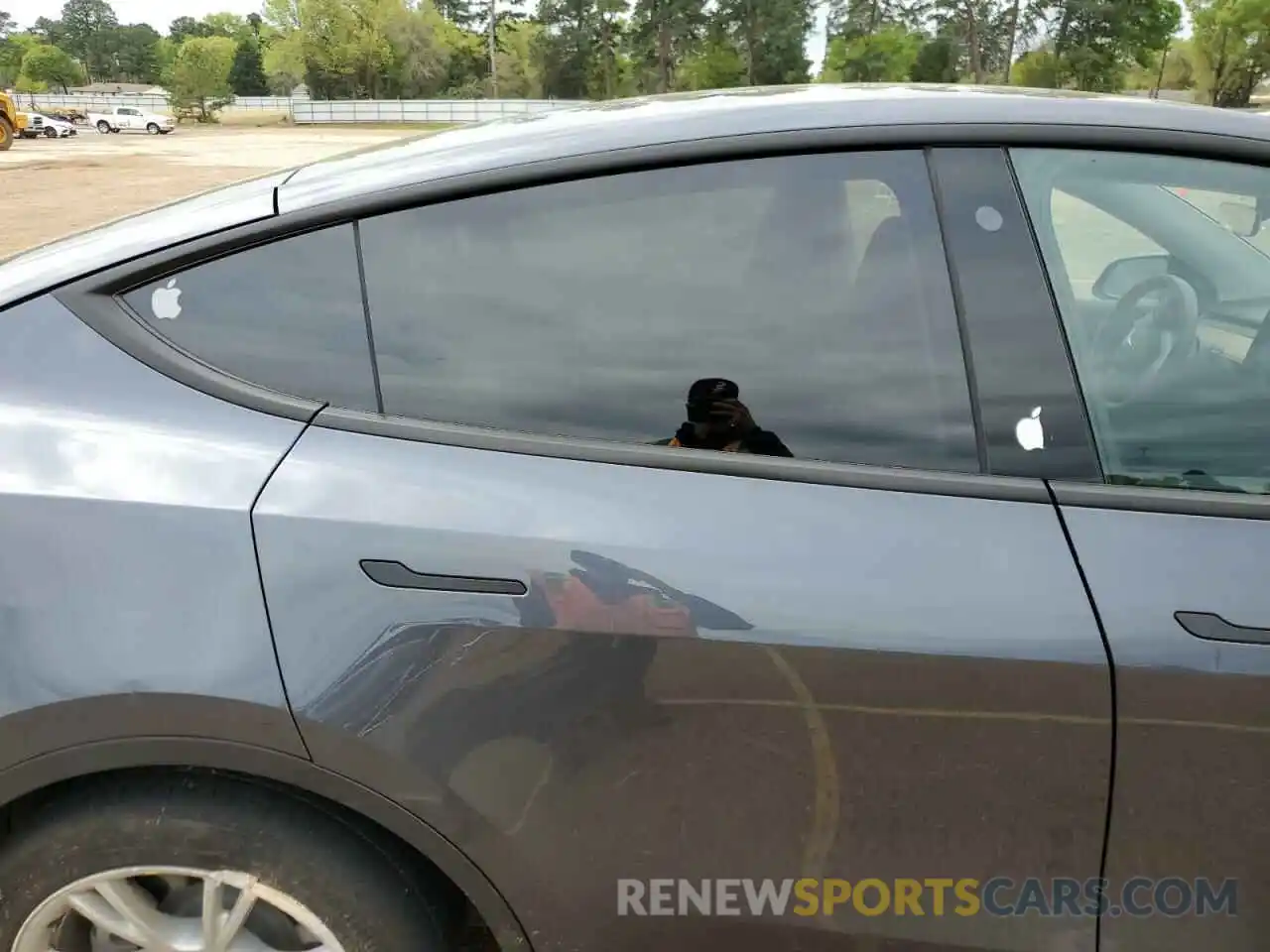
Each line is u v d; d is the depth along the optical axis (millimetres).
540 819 1422
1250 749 1391
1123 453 1512
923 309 1501
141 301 1546
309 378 1504
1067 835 1416
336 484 1420
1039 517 1419
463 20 91438
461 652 1380
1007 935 1462
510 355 1513
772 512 1410
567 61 75938
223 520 1406
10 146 32812
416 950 1494
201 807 1449
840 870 1441
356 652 1376
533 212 1542
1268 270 1825
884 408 1483
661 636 1372
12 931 1515
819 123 1560
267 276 1541
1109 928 1459
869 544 1392
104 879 1479
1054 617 1366
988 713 1375
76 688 1373
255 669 1372
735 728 1391
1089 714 1373
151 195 18422
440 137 1748
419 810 1409
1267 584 1393
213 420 1475
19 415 1484
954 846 1425
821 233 1530
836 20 73000
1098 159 1552
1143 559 1397
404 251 1537
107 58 129750
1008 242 1512
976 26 64688
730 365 1511
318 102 66375
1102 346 1597
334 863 1458
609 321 1526
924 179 1530
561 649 1377
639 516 1405
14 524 1420
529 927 1479
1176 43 64688
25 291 1558
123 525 1410
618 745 1399
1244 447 1556
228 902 1493
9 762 1413
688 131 1569
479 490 1420
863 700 1375
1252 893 1442
